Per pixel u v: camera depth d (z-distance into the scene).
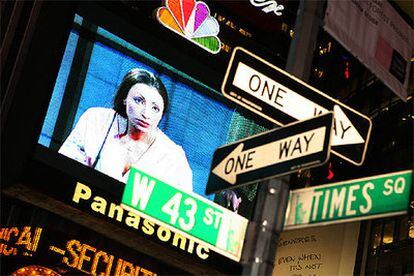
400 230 37.00
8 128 19.95
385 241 37.47
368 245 38.09
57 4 21.25
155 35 22.88
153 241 20.83
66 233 26.66
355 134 9.06
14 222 27.06
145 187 8.06
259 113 8.50
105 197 20.48
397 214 7.44
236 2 23.95
